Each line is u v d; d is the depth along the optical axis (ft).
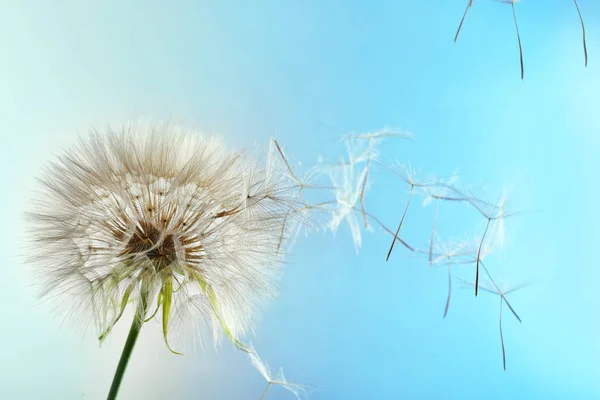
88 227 1.09
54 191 1.10
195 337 1.09
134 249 1.08
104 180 1.09
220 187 1.10
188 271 1.08
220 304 1.09
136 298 1.06
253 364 1.10
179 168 1.10
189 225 1.09
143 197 1.09
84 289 1.07
